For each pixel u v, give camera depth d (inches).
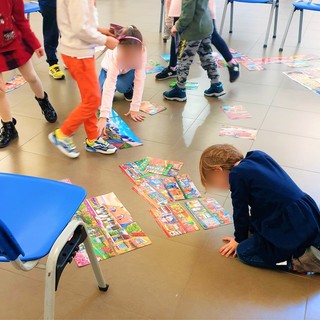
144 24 193.6
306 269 61.6
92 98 85.2
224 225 72.1
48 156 91.8
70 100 119.3
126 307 57.1
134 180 83.8
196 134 101.3
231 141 98.0
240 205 60.6
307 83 130.3
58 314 55.8
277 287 60.4
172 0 121.5
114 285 60.4
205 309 56.9
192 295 59.0
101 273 57.6
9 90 123.8
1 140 94.9
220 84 120.3
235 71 127.6
